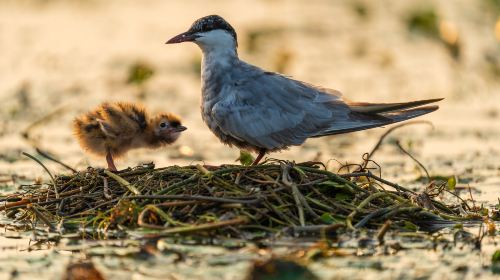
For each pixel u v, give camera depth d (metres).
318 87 12.69
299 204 10.71
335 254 10.05
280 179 11.21
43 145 16.39
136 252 10.06
